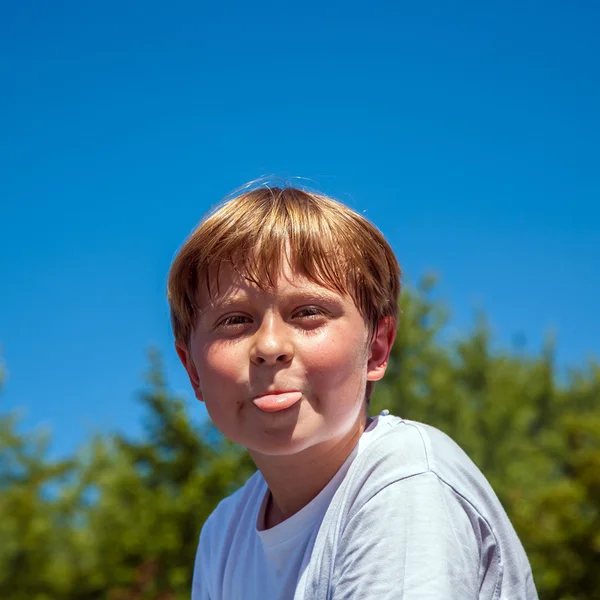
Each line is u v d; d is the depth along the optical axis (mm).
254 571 1575
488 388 9430
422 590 1184
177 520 7246
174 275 1492
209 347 1408
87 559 7492
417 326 8766
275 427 1347
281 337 1350
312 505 1462
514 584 1377
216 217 1454
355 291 1431
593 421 8102
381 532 1267
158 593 7176
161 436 7699
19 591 7395
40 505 7938
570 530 6801
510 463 8430
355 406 1412
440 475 1322
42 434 8617
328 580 1371
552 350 10891
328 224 1444
